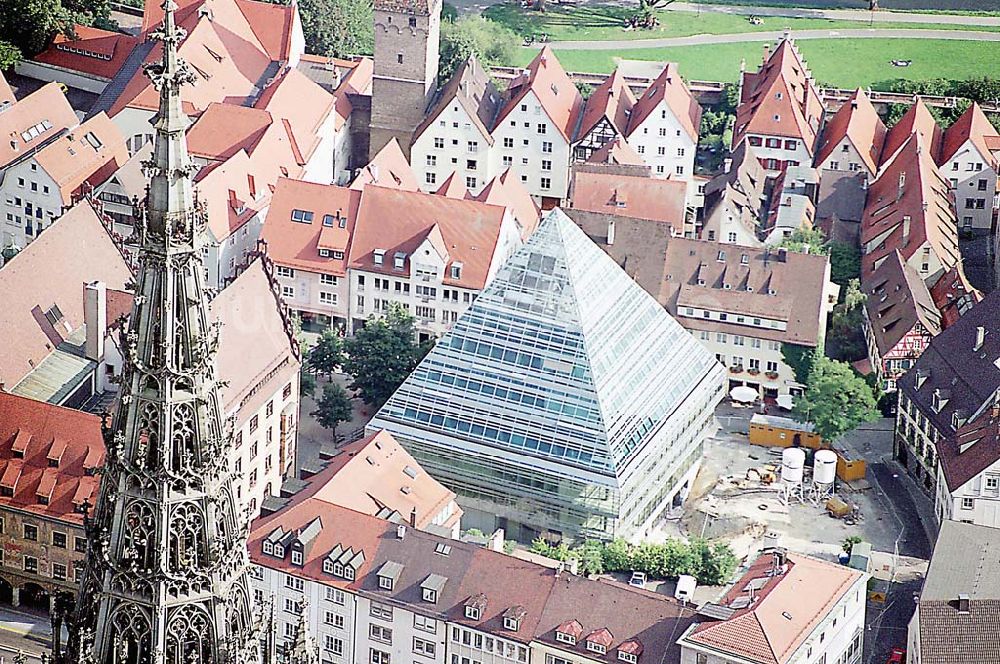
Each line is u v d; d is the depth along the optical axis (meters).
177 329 96.94
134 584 98.81
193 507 98.38
